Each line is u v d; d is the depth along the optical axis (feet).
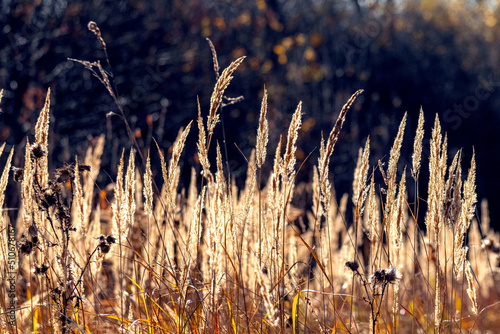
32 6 46.70
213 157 48.08
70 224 9.73
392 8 76.33
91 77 50.29
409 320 14.25
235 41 63.36
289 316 10.85
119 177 10.08
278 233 10.13
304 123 55.88
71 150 39.47
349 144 57.98
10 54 43.88
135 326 9.70
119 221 10.14
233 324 9.88
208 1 63.16
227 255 9.93
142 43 55.67
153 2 58.49
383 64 72.84
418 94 73.97
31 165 10.09
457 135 75.66
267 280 10.00
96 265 10.70
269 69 61.87
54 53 48.65
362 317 13.70
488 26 82.02
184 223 12.65
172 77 56.08
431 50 76.54
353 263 10.21
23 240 9.87
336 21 71.26
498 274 20.51
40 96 38.29
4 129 37.63
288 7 69.26
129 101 50.44
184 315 9.75
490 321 17.03
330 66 65.62
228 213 10.07
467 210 10.34
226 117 57.57
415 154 10.29
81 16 52.39
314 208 11.44
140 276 12.16
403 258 14.33
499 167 76.07
